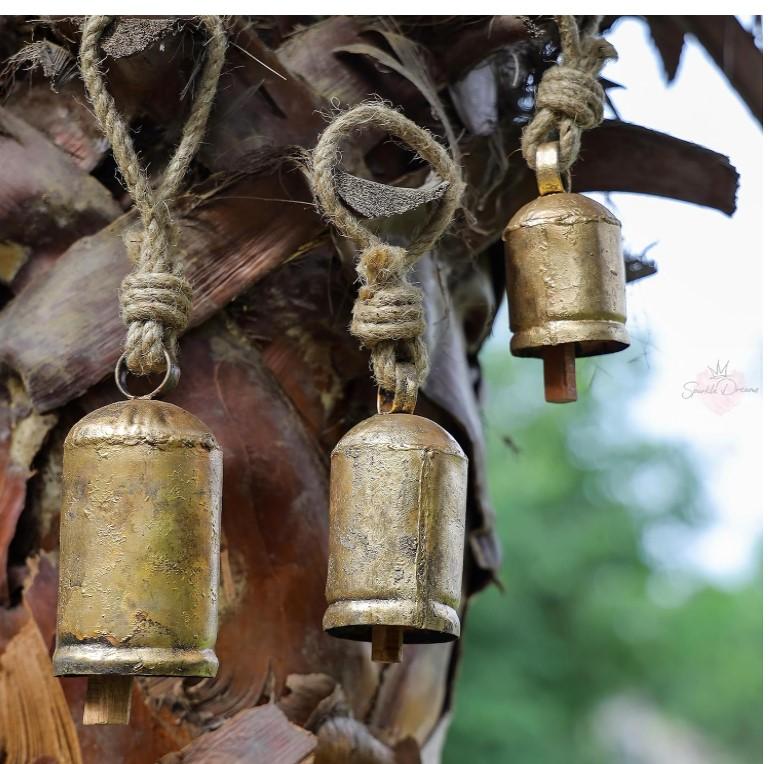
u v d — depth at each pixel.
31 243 1.15
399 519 0.99
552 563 5.73
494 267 1.42
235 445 1.14
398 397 1.04
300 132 1.17
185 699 1.11
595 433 6.06
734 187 1.31
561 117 1.16
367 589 0.99
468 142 1.27
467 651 5.52
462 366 1.33
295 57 1.21
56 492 1.14
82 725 1.10
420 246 1.07
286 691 1.13
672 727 6.94
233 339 1.17
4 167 1.15
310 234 1.15
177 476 0.99
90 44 1.05
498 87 1.33
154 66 1.09
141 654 0.95
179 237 1.08
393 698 1.22
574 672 5.66
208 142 1.15
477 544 1.35
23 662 1.11
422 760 1.29
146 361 1.01
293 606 1.14
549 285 1.13
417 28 1.27
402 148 1.23
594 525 5.88
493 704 5.36
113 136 1.03
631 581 5.89
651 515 6.04
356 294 1.21
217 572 1.01
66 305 1.12
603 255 1.14
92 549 0.97
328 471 1.19
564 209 1.14
